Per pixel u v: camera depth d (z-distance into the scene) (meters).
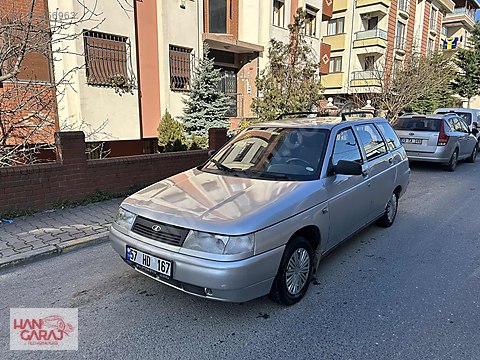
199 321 3.12
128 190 6.93
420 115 11.06
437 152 10.34
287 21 17.44
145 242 3.10
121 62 10.12
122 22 9.91
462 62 29.44
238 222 2.86
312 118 5.06
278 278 3.16
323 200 3.59
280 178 3.77
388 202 5.35
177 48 11.77
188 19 11.82
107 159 6.64
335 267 4.19
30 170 5.64
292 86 11.49
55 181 5.95
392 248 4.77
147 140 11.78
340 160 3.99
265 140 4.39
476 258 4.46
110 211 5.99
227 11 15.83
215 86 12.64
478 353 2.70
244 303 3.40
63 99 9.08
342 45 26.08
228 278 2.75
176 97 11.88
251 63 16.44
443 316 3.19
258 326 3.04
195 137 11.27
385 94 18.14
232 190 3.46
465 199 7.41
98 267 4.17
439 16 35.56
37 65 8.66
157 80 11.37
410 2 29.00
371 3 24.53
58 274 3.99
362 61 26.16
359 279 3.89
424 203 7.10
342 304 3.39
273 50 12.14
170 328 3.02
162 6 10.95
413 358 2.65
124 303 3.40
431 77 18.81
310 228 3.50
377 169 4.82
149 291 3.62
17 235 4.90
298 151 4.06
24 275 3.96
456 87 29.38
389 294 3.57
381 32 24.91
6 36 6.26
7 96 6.81
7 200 5.48
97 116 9.70
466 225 5.74
